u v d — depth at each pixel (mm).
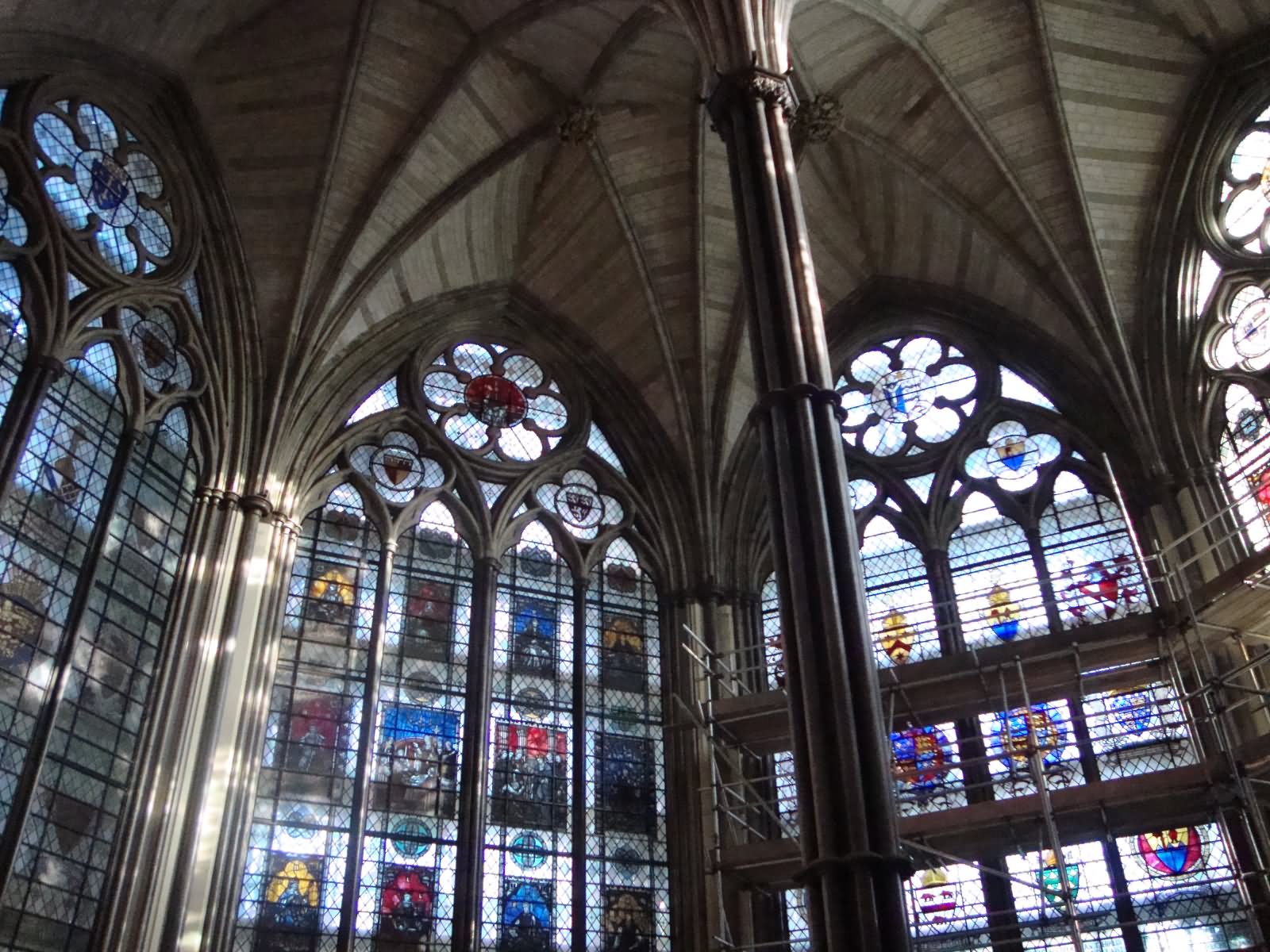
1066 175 24531
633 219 26172
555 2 23078
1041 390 25656
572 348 27438
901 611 24406
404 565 24031
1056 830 19094
